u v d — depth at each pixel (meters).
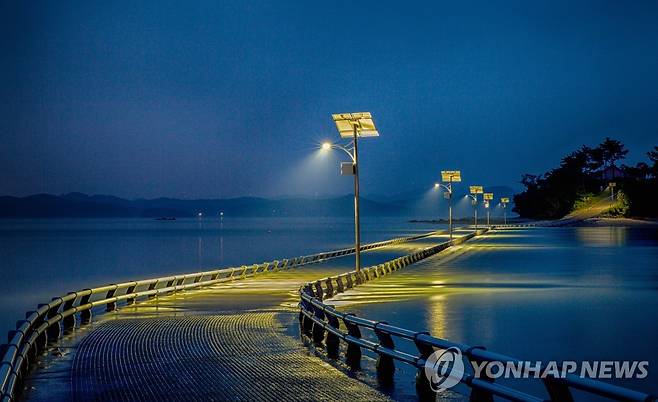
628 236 107.56
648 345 21.11
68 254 114.75
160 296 34.16
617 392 7.83
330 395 12.89
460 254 70.88
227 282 42.94
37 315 17.42
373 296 34.53
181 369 15.48
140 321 24.50
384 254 78.06
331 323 18.12
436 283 41.66
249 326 22.94
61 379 14.59
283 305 30.05
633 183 168.62
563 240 97.56
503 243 91.62
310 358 16.75
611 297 34.06
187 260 97.50
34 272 79.38
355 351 16.44
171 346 18.77
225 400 12.58
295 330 21.92
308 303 20.94
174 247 135.00
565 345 21.11
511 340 21.97
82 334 21.42
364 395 12.88
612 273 48.03
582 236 109.31
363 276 41.09
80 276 73.56
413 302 32.00
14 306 48.81
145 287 54.66
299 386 13.63
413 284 41.06
